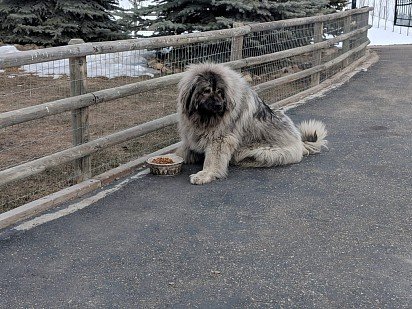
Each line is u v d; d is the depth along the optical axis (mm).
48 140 5164
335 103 6887
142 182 4090
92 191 3904
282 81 6648
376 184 4039
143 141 5188
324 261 2893
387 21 17875
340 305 2486
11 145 4988
